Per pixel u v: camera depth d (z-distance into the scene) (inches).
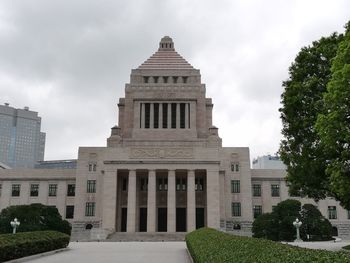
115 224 3149.6
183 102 3678.6
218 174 3189.0
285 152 1587.1
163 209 3400.6
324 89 1497.3
